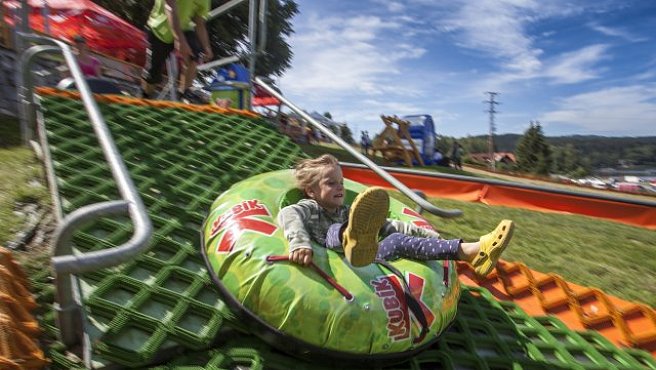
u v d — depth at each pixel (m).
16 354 2.01
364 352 2.55
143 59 12.26
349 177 9.37
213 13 9.14
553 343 3.53
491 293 4.45
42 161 4.27
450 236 6.38
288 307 2.51
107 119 4.68
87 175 3.64
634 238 7.47
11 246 3.16
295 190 3.47
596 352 3.53
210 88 8.63
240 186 3.43
